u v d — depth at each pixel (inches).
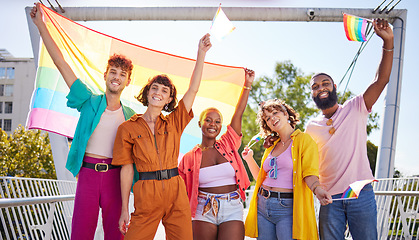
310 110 993.5
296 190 137.0
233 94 189.9
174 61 187.2
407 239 177.6
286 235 137.0
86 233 133.4
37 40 258.2
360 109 145.3
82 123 140.4
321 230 144.9
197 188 146.8
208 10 277.1
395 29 297.0
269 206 141.4
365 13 287.4
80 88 143.0
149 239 122.7
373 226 138.6
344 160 143.2
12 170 596.7
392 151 302.4
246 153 162.6
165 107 137.2
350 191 127.8
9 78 1907.0
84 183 135.9
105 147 139.5
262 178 149.6
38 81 176.9
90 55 177.2
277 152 146.9
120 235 137.4
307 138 140.7
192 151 153.6
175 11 275.3
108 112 143.2
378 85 143.8
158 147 125.6
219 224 144.5
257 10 279.6
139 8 275.7
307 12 283.4
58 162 262.2
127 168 129.5
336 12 282.2
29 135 650.2
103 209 136.8
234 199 145.7
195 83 133.6
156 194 122.0
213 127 151.3
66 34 168.4
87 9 271.0
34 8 142.6
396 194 174.6
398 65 301.1
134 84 183.6
